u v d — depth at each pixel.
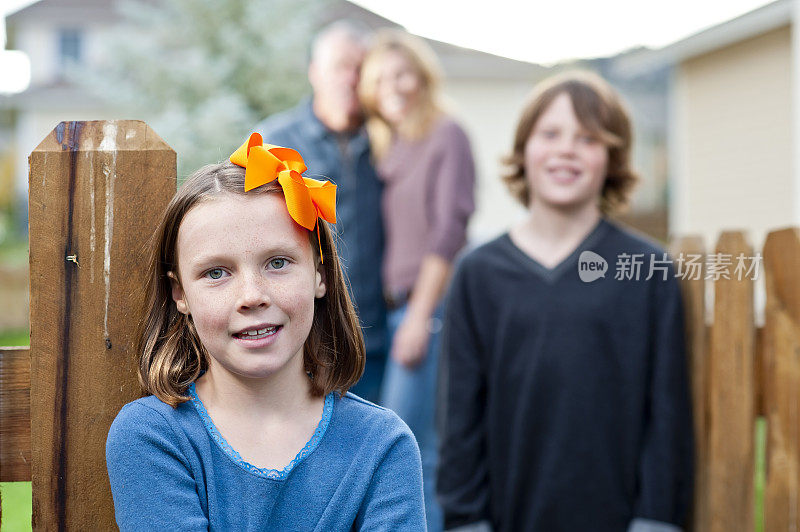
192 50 16.09
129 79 16.23
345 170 3.60
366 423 1.41
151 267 1.39
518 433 2.30
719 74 11.09
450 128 3.66
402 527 1.36
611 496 2.23
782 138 10.02
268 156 1.32
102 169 1.42
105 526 1.43
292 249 1.32
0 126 21.83
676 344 2.23
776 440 2.18
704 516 2.26
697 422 2.26
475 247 2.50
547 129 2.43
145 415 1.33
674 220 12.21
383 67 3.57
